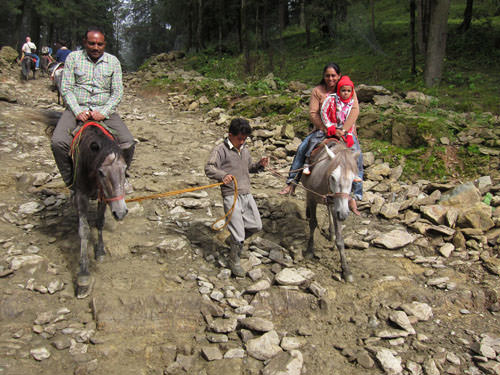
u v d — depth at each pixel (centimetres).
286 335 378
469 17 1631
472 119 840
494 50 1413
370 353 356
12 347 334
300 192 686
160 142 922
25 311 374
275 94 1190
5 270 419
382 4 2741
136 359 342
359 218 594
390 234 534
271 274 459
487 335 383
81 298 397
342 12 2053
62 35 3534
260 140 927
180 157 827
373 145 802
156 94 1514
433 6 1160
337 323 398
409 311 406
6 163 684
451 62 1353
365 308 416
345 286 440
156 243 493
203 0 2550
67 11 2761
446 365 349
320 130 488
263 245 518
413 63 1309
